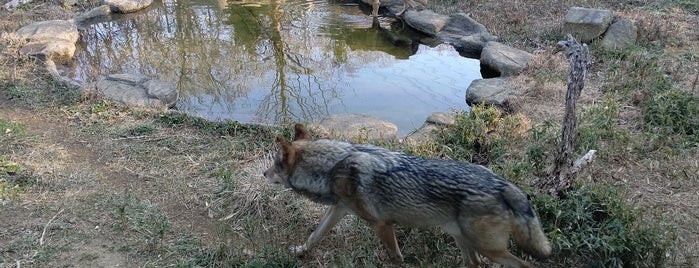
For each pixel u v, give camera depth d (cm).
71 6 1075
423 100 772
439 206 375
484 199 361
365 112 739
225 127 639
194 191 527
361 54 959
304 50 975
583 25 866
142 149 597
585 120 637
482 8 1049
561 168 465
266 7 1168
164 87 745
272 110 744
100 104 688
